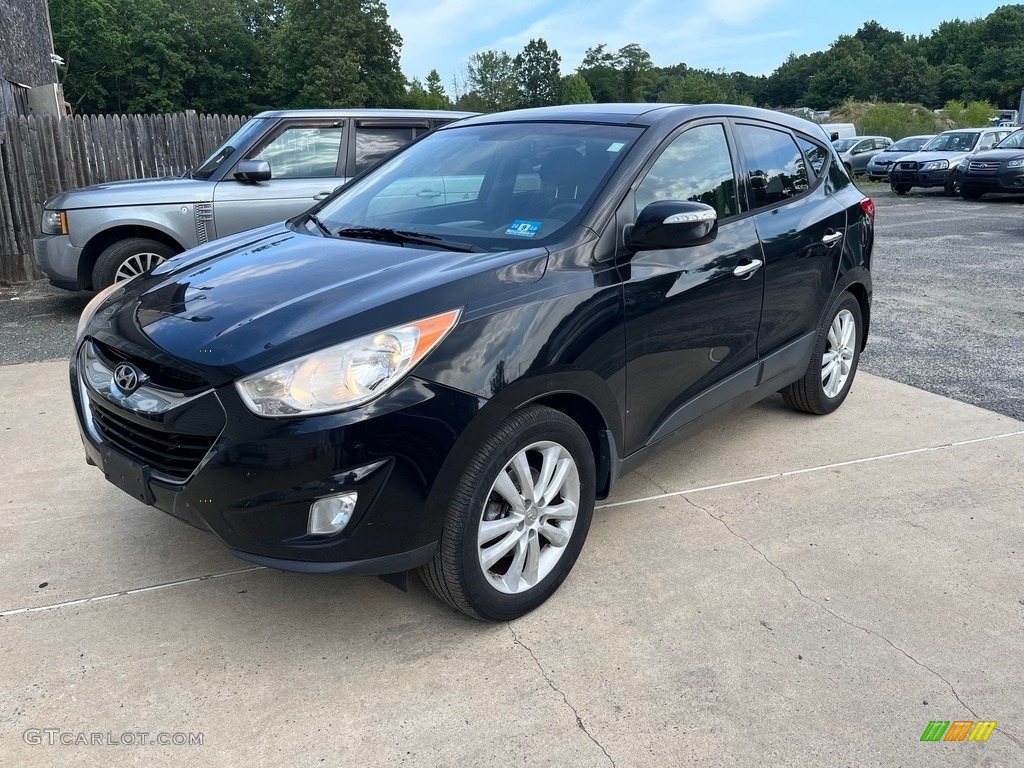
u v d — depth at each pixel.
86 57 53.72
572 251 2.78
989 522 3.45
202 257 3.19
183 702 2.30
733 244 3.46
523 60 108.50
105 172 9.84
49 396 4.87
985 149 19.98
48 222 6.79
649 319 2.97
